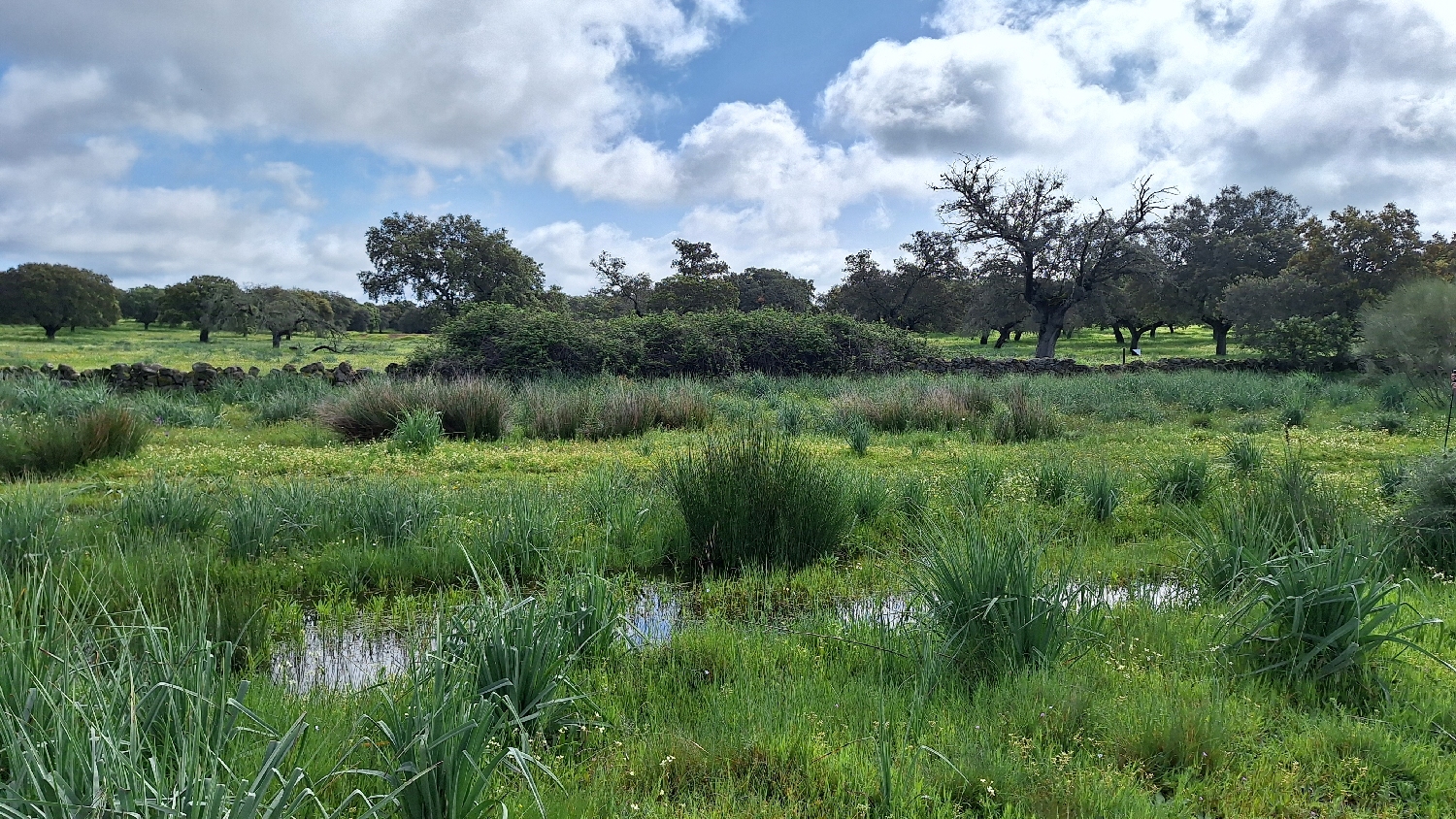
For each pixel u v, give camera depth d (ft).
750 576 19.70
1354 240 128.36
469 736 8.92
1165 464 29.94
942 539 16.16
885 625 15.30
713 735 11.18
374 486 24.90
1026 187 135.13
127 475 30.27
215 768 7.53
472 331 68.69
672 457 34.30
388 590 19.04
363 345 190.49
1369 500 24.07
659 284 217.15
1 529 18.01
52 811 7.08
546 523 21.57
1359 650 12.62
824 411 52.13
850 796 9.68
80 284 250.37
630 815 9.37
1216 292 177.58
